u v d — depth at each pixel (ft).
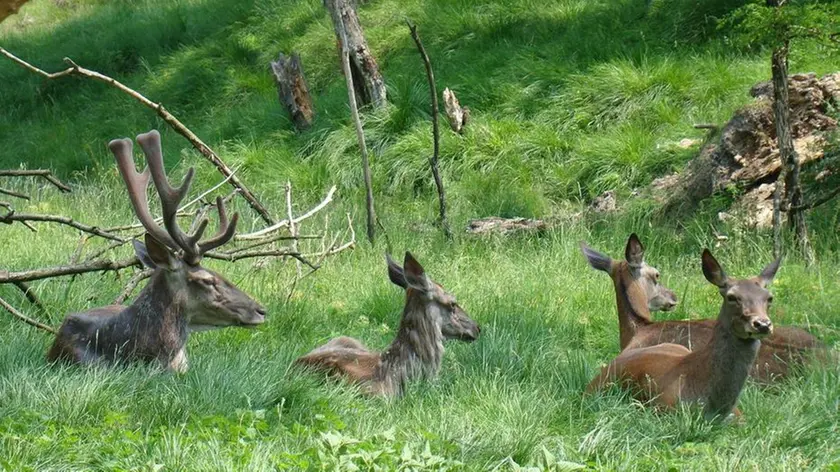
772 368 32.99
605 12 81.00
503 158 67.87
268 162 72.69
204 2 109.19
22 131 94.02
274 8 98.63
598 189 63.00
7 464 22.09
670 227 55.31
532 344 36.45
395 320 41.65
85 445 23.94
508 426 27.27
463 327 32.63
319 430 26.16
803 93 53.83
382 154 70.08
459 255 51.44
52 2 124.88
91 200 62.80
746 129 53.42
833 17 44.39
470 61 79.92
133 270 40.42
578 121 69.92
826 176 52.65
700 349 29.48
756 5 45.98
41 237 50.83
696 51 73.51
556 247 51.90
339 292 45.06
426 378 31.91
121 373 29.09
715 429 28.35
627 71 71.05
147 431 24.98
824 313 40.14
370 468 22.57
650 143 64.69
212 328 31.45
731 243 49.65
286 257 47.62
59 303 38.19
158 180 30.53
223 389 28.35
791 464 25.12
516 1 85.81
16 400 26.76
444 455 25.03
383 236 55.98
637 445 26.94
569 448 26.12
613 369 31.78
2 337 32.65
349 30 74.23
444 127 71.31
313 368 31.99
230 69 91.91
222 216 32.48
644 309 35.40
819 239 49.32
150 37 103.35
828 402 29.68
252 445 24.14
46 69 102.63
